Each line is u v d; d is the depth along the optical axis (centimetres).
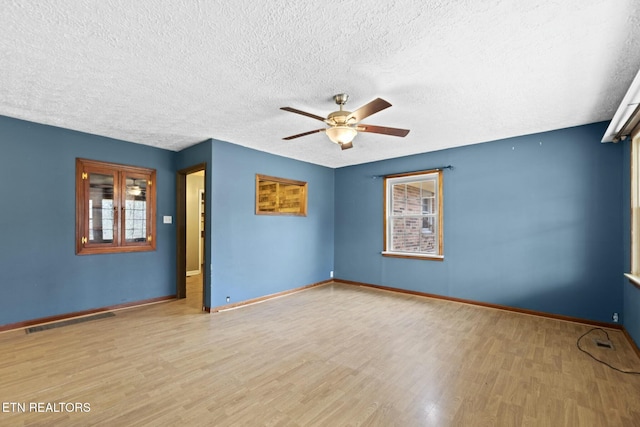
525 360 262
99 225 399
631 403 200
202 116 319
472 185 435
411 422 183
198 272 703
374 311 406
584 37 183
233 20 168
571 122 343
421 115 317
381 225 536
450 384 225
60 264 364
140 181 438
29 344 293
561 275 367
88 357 266
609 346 288
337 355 273
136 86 249
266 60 210
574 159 359
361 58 207
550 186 375
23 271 338
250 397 208
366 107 233
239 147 435
